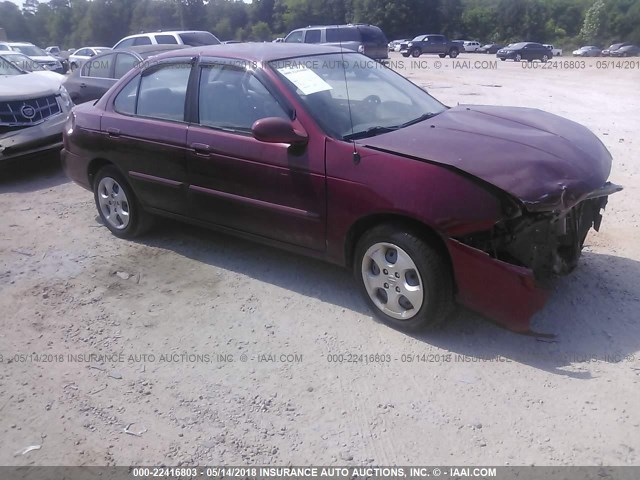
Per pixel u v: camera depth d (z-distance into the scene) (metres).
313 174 3.88
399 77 5.12
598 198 4.11
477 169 3.38
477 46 61.16
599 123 11.13
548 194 3.25
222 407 3.22
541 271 3.57
